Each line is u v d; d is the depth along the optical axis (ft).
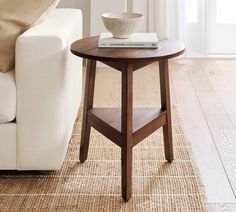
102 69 13.46
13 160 7.02
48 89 6.70
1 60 6.78
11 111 6.69
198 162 7.80
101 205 6.47
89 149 8.24
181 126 9.26
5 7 6.81
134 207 6.41
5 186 6.95
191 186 6.97
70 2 13.70
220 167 7.63
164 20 13.74
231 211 6.35
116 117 7.11
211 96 11.05
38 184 7.02
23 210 6.33
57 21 7.73
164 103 7.41
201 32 14.21
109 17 6.95
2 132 6.88
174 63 13.93
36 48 6.53
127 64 6.23
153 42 6.72
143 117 7.11
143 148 8.27
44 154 6.98
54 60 6.59
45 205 6.46
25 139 6.90
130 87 6.33
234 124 9.40
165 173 7.37
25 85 6.68
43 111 6.79
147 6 13.83
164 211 6.31
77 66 8.70
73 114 8.12
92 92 7.41
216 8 14.20
